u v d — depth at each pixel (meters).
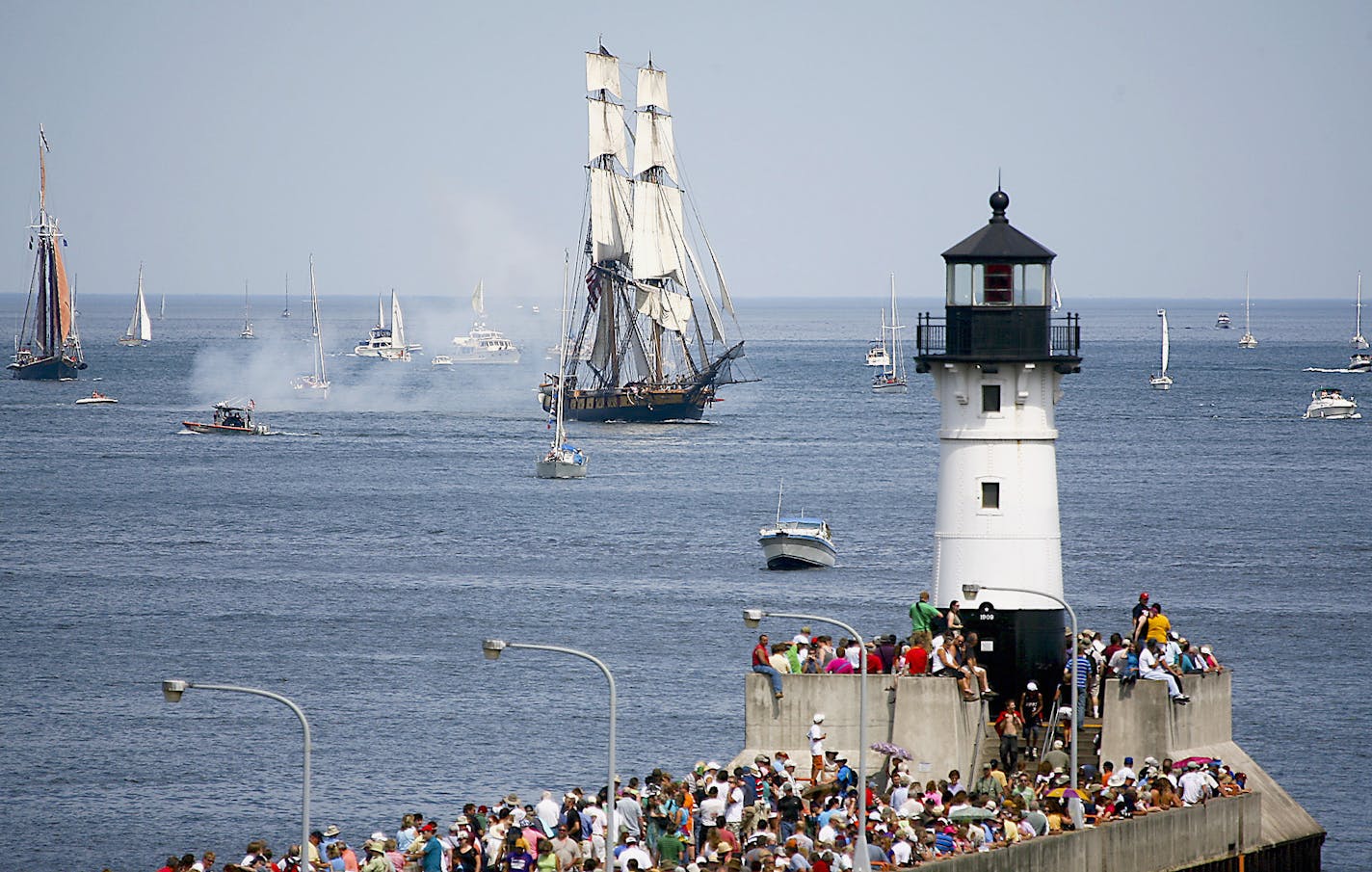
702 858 182.75
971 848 190.62
